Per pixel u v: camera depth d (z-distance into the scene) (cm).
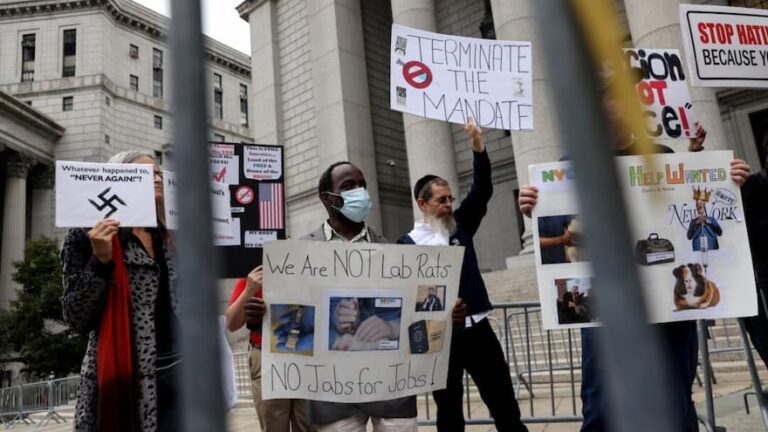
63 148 4562
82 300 258
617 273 65
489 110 395
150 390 261
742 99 1468
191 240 83
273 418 372
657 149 337
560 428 545
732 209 323
